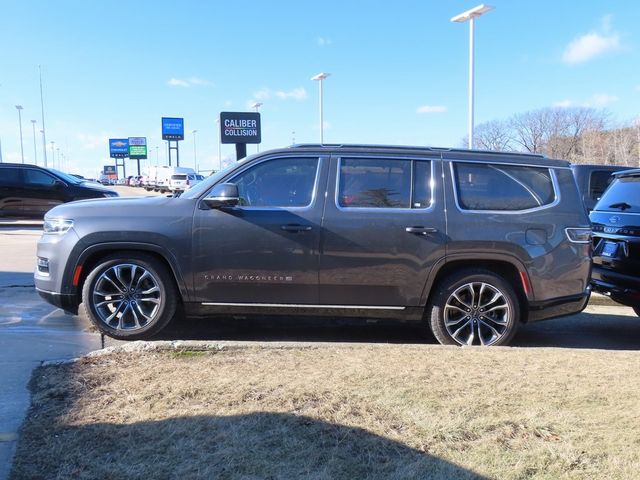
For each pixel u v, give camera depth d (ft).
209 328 19.53
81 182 56.54
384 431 10.17
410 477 8.79
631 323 22.80
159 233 16.51
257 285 16.79
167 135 230.27
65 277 16.71
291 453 9.42
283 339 18.57
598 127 172.76
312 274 16.74
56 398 11.60
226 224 16.61
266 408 11.02
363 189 17.10
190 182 161.07
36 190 53.26
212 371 13.08
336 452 9.48
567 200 17.52
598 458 9.39
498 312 17.24
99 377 12.70
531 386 12.45
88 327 18.57
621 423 10.66
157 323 16.89
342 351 15.08
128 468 8.96
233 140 82.17
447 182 17.20
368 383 12.38
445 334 17.07
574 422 10.67
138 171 331.36
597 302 26.48
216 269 16.66
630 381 12.94
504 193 17.38
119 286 16.90
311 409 10.97
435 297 17.10
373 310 17.08
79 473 8.84
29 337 17.20
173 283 16.99
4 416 10.84
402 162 17.33
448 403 11.37
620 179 22.38
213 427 10.23
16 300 22.49
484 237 16.79
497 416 10.84
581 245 17.31
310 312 17.07
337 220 16.70
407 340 18.99
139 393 11.73
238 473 8.86
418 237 16.74
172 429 10.15
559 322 22.72
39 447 9.60
